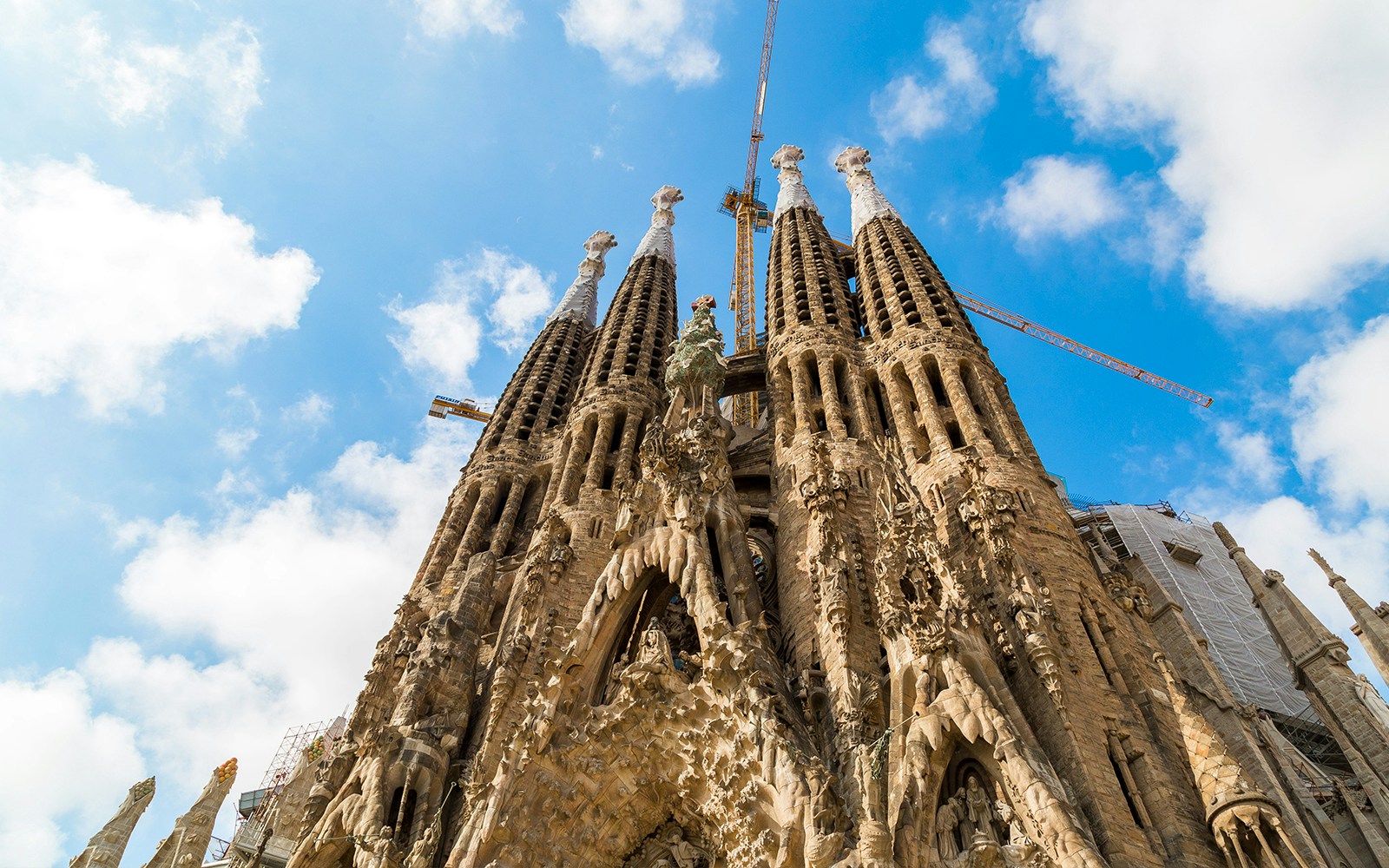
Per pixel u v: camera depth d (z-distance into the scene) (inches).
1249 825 1085.8
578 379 2753.4
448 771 1531.7
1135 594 1608.0
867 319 2356.1
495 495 2273.6
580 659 1473.9
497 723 1514.5
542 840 1288.1
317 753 2458.2
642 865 1336.1
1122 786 1187.9
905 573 1417.3
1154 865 1081.4
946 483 1686.8
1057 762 1191.6
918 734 1161.4
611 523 2010.3
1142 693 1307.8
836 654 1418.6
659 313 2847.0
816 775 1144.2
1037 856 1027.3
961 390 1910.7
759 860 1135.6
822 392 2107.5
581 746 1368.1
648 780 1362.0
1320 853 1573.6
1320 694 1876.2
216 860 2534.5
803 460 1926.7
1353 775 2237.9
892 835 1072.8
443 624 1759.4
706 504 1684.3
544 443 2437.3
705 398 2073.1
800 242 2763.3
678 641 1760.6
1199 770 1178.0
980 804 1128.8
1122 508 2898.6
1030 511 1568.7
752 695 1291.8
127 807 1966.0
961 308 2255.2
